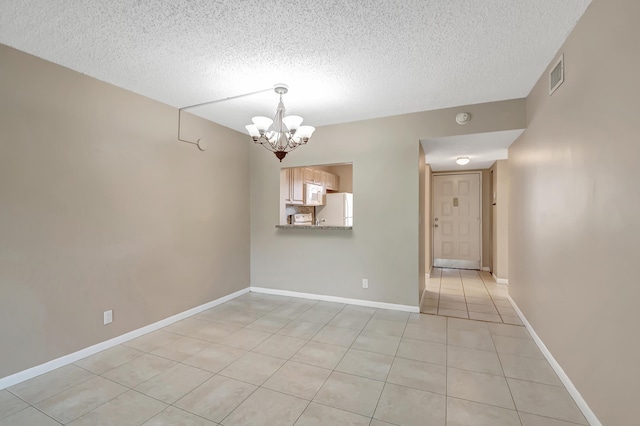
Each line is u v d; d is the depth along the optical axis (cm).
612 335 151
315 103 324
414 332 300
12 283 211
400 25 191
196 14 178
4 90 208
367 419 175
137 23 186
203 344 275
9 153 210
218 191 390
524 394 198
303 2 168
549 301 241
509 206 400
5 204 208
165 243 320
